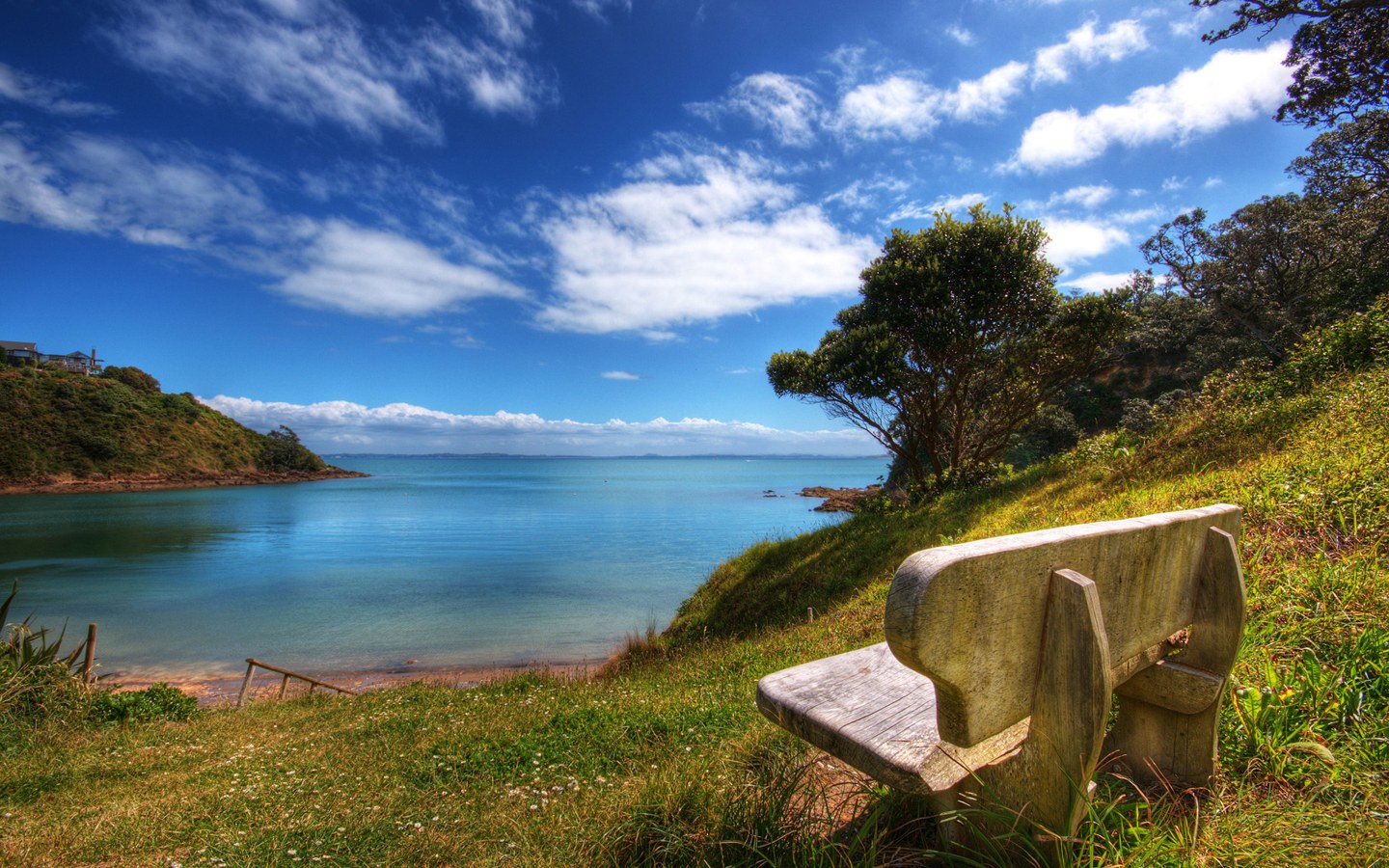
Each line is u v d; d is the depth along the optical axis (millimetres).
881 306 15250
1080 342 14812
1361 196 27703
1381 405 5664
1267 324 33250
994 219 14414
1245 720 2041
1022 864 1422
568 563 31938
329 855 2973
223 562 34156
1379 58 13320
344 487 112500
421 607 22469
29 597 25266
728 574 14625
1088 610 1327
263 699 10609
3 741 6355
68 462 86062
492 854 2705
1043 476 11266
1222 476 5445
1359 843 1456
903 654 1143
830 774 2426
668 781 2510
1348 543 3475
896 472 25344
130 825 3682
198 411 115812
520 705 6574
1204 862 1512
